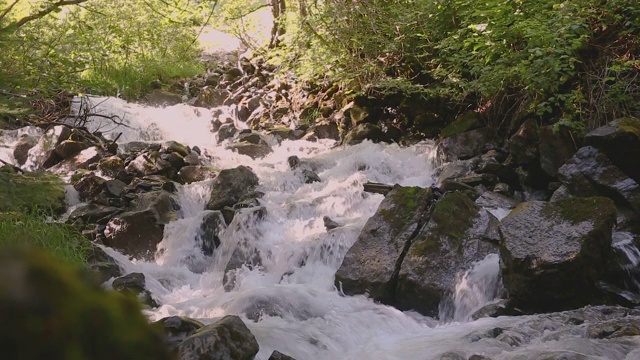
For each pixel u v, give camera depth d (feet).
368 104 34.19
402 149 30.76
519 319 17.01
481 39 26.91
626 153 20.59
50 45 23.38
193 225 24.63
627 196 20.07
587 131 24.22
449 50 31.63
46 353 1.31
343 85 35.86
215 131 39.60
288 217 25.08
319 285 20.58
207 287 22.38
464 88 29.32
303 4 36.60
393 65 33.81
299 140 34.99
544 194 24.73
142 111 40.47
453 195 21.12
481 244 19.90
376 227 20.97
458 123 29.32
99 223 25.39
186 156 30.71
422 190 21.68
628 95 24.45
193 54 52.85
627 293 17.69
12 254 1.34
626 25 25.52
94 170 30.42
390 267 19.63
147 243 24.48
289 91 40.42
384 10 33.73
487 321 17.25
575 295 17.29
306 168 30.14
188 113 41.32
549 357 13.66
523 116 26.99
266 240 23.71
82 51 29.43
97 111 37.96
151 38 45.57
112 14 43.21
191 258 23.97
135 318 1.42
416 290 19.11
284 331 16.62
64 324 1.33
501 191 25.00
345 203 25.85
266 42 48.70
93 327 1.36
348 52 34.14
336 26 33.73
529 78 24.73
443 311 18.86
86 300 1.37
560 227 17.94
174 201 26.55
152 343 1.42
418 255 19.69
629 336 14.73
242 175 27.63
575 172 21.22
